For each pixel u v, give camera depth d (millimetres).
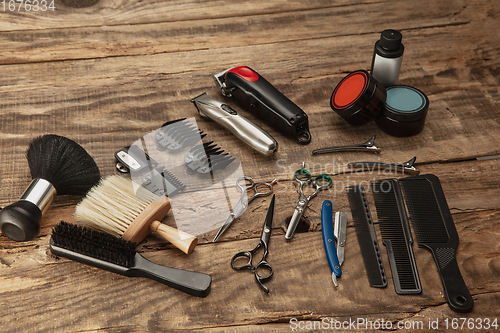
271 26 1556
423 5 1641
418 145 1182
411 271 914
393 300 875
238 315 853
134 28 1523
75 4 1587
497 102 1301
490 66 1425
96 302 858
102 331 824
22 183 1065
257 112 1227
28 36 1466
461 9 1622
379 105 1140
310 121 1243
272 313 857
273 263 933
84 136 1186
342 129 1221
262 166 1129
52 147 985
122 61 1413
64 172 963
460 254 948
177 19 1564
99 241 866
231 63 1424
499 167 1127
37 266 909
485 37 1526
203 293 854
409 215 1019
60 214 1001
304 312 860
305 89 1344
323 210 1008
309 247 961
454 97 1315
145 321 837
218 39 1503
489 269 924
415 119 1142
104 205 943
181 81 1356
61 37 1475
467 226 1001
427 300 875
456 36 1534
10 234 885
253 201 1055
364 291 888
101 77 1357
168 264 926
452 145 1183
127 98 1296
